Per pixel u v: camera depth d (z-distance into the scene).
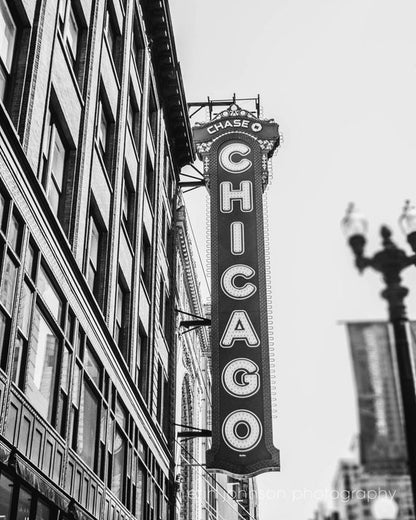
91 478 19.61
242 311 34.25
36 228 16.23
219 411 32.16
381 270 8.27
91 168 22.00
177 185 42.75
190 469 45.81
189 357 47.75
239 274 35.12
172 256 39.38
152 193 34.47
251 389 32.44
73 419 18.61
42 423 15.87
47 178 18.42
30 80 16.69
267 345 33.38
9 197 14.59
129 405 24.95
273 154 39.50
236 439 31.47
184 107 40.34
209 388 60.69
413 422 7.43
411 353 7.95
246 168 38.28
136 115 31.59
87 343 20.33
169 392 35.69
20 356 15.04
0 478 13.20
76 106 21.02
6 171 14.45
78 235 20.11
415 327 8.09
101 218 23.41
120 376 23.83
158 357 33.28
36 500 15.02
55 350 17.45
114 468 22.70
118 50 28.23
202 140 39.50
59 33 19.67
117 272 24.72
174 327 37.62
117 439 23.34
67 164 20.56
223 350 33.44
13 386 14.22
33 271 16.03
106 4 26.09
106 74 25.30
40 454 15.62
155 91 36.81
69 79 20.36
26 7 17.27
